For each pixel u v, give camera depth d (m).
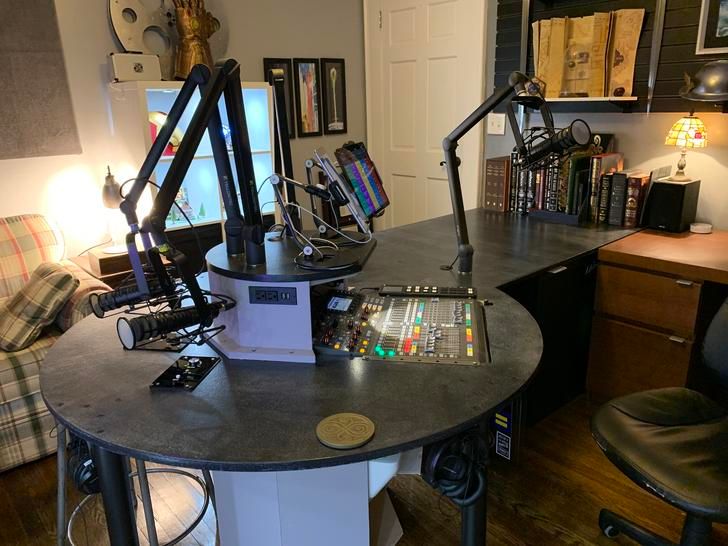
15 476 2.09
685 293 2.01
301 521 1.27
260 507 1.28
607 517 1.71
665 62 2.37
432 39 3.44
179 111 1.15
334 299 1.50
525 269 1.90
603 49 2.50
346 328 1.36
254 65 3.44
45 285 2.18
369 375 1.17
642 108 2.49
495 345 1.29
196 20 2.94
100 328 1.46
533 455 2.11
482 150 3.33
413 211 3.90
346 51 3.86
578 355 2.37
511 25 2.90
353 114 4.00
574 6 2.61
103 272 2.63
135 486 1.96
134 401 1.09
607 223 2.53
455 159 1.79
